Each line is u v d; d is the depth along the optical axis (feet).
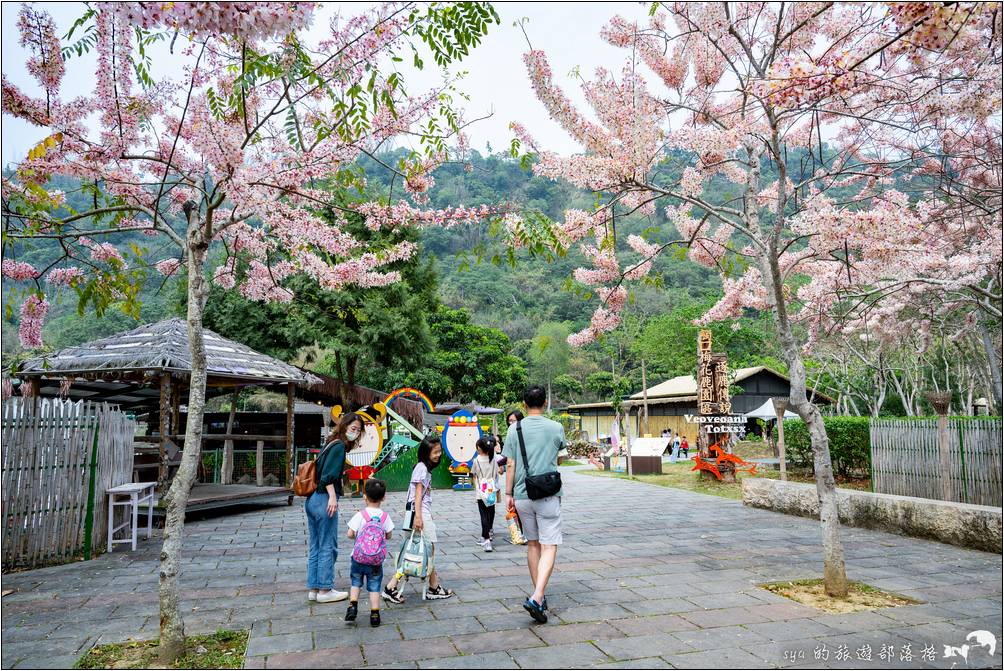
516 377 114.52
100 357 33.99
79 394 46.50
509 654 12.84
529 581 18.93
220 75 16.39
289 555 23.21
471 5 13.24
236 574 20.01
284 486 39.47
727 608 15.94
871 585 18.29
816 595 17.12
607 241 22.44
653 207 24.59
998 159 21.71
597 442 111.24
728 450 55.67
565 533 27.86
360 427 17.72
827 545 17.30
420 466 17.07
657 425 125.29
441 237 309.42
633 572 20.01
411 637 13.85
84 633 14.25
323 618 15.23
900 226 17.60
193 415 13.39
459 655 12.80
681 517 32.96
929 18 12.32
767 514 34.04
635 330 143.23
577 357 196.03
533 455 15.83
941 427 30.53
